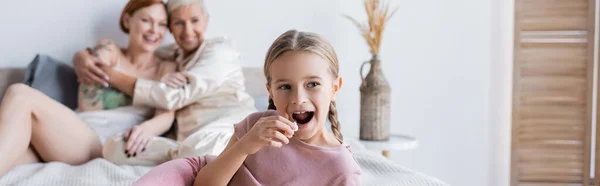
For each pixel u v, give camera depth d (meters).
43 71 2.15
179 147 1.63
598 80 2.45
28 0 2.30
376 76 2.33
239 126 1.07
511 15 2.69
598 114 2.46
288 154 1.00
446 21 2.65
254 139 0.90
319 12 2.54
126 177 1.41
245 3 2.49
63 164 1.61
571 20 2.51
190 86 1.92
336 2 2.55
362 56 2.59
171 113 1.98
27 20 2.30
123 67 2.12
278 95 0.96
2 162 1.50
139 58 2.15
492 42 2.70
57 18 2.32
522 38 2.54
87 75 2.02
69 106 2.19
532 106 2.57
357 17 2.57
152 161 1.69
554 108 2.56
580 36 2.52
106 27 2.37
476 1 2.66
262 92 2.36
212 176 0.98
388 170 1.48
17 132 1.56
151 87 1.94
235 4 2.48
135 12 2.11
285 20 2.53
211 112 1.95
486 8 2.67
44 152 1.71
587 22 2.50
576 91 2.54
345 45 2.57
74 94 2.21
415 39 2.63
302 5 2.53
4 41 2.29
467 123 2.71
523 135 2.59
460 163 2.73
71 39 2.34
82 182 1.34
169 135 2.05
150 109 2.07
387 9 2.37
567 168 2.58
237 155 0.94
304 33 0.98
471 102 2.70
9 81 2.22
